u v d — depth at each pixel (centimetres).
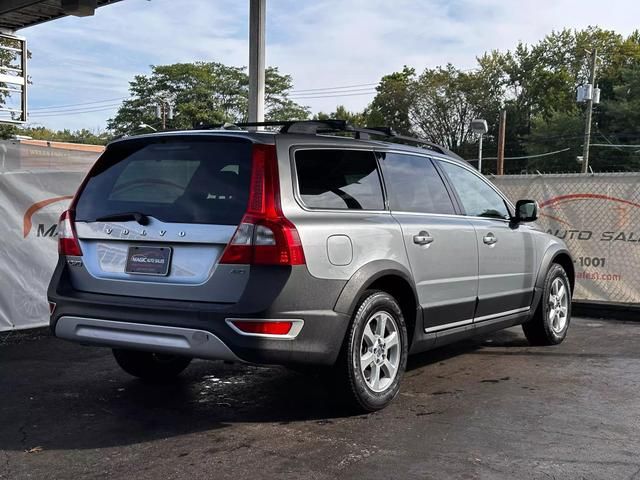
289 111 8075
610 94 6956
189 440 417
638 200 872
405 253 487
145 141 462
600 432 429
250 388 534
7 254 721
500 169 4297
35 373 578
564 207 914
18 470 372
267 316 393
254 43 920
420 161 553
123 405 490
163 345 414
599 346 689
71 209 473
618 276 886
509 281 616
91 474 366
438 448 400
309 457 388
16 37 1402
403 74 8156
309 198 434
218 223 409
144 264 432
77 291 458
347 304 432
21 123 1452
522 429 434
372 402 458
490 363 616
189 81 7750
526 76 7369
